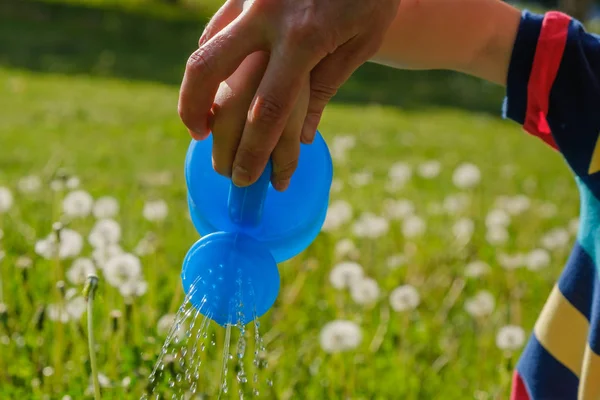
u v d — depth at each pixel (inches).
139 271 106.0
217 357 112.2
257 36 53.7
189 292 59.6
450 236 192.4
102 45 577.0
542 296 162.6
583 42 72.3
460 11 72.8
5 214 162.1
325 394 110.5
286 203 65.1
